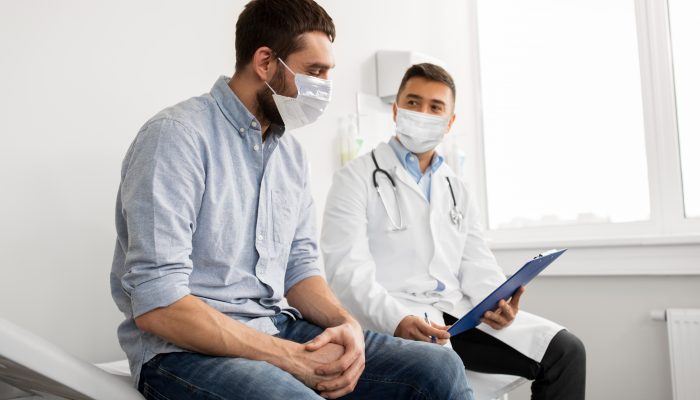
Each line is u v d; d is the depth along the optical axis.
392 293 1.77
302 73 1.25
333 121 2.39
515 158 3.06
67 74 1.53
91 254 1.56
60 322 1.49
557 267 2.62
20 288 1.42
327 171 2.35
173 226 1.02
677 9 2.62
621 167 2.75
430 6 2.97
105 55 1.61
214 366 0.98
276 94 1.24
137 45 1.69
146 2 1.72
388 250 1.82
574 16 2.90
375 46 2.63
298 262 1.38
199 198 1.10
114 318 1.60
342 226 1.76
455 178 1.97
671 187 2.59
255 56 1.24
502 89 3.12
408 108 1.88
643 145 2.69
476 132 3.16
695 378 2.28
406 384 1.13
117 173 1.62
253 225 1.20
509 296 1.61
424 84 1.86
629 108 2.73
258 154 1.22
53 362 0.84
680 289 2.42
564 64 2.92
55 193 1.49
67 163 1.52
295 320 1.32
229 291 1.15
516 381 1.69
